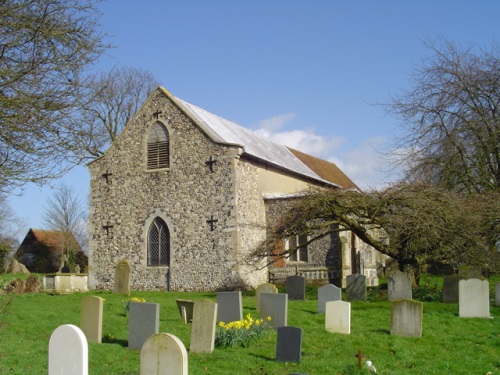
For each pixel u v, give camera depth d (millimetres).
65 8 11109
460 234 20953
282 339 11930
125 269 24969
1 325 13953
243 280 26719
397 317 14367
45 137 11125
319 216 22609
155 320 12648
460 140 26438
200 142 27750
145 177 28750
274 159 32750
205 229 27141
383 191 21641
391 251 22484
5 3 10453
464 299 16625
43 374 10477
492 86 26266
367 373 10961
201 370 11078
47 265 47312
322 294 17844
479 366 11633
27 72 10578
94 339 13461
